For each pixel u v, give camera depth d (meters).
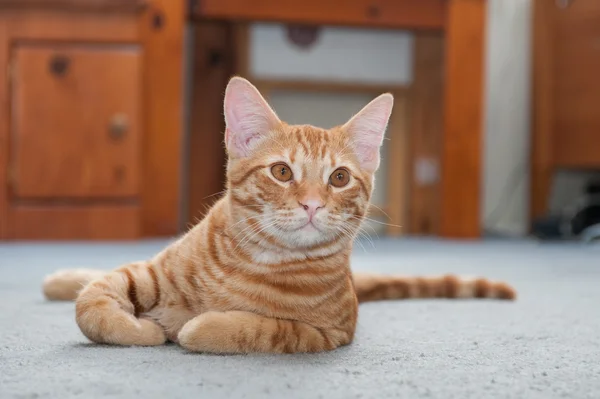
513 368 1.10
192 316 1.27
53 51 3.28
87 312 1.19
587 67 4.11
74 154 3.32
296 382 0.96
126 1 3.28
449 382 0.99
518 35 4.78
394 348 1.25
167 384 0.93
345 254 1.35
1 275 2.23
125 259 2.64
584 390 0.96
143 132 3.43
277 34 4.64
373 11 3.82
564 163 4.30
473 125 3.83
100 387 0.91
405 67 4.80
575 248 3.65
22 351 1.15
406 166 4.86
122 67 3.32
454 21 3.77
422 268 2.68
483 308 1.79
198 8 3.73
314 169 1.34
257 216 1.30
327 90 4.76
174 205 3.49
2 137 3.28
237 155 1.38
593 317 1.66
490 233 4.61
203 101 4.47
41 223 3.32
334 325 1.28
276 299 1.24
